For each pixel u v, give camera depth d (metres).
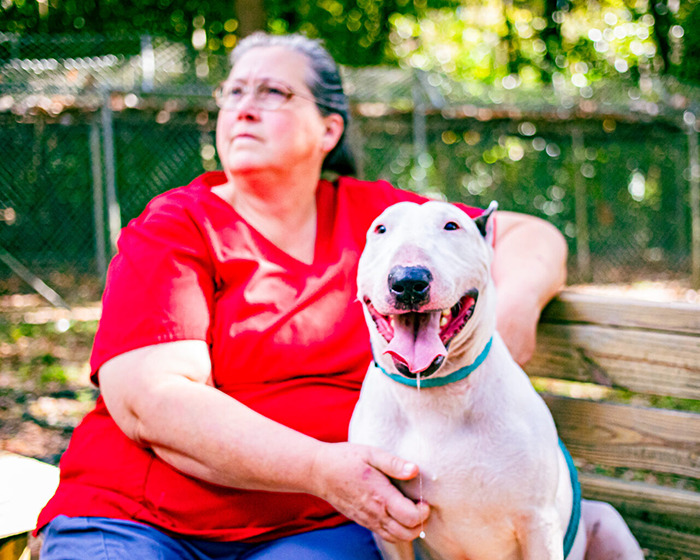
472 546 1.68
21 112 8.90
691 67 14.16
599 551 2.01
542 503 1.61
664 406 4.85
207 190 2.08
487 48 15.37
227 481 1.73
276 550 1.79
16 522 1.81
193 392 1.73
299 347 1.92
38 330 7.57
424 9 14.83
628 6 14.50
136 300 1.82
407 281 1.43
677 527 2.24
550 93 10.70
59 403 5.39
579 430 2.33
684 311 2.15
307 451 1.63
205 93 9.10
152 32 13.85
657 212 12.02
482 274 1.59
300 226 2.11
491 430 1.60
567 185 11.81
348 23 14.84
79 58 9.23
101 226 9.33
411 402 1.63
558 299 2.34
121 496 1.82
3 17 12.75
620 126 11.04
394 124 10.14
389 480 1.62
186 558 1.79
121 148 10.78
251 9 8.95
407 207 1.61
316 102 2.12
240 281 1.95
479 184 11.77
